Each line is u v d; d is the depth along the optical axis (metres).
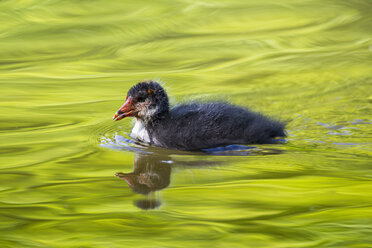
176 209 8.91
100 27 23.48
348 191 9.57
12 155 11.89
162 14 24.72
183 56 21.23
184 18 24.53
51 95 17.34
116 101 16.77
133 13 24.77
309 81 18.34
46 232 8.15
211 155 11.97
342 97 16.59
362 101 16.16
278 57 21.03
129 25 23.75
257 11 25.47
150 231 8.15
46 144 12.77
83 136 13.49
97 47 22.02
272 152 12.05
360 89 17.34
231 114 13.23
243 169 10.90
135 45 22.22
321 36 22.98
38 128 14.15
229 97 16.89
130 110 13.38
